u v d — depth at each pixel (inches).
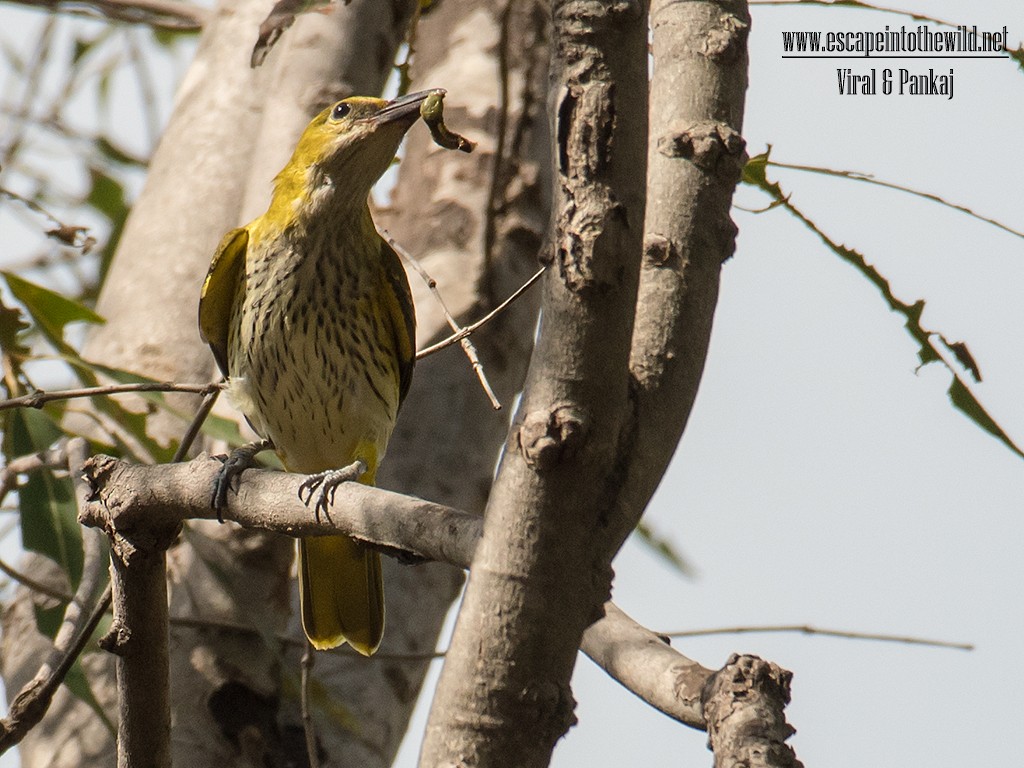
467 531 215.9
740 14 227.8
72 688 321.4
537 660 194.9
